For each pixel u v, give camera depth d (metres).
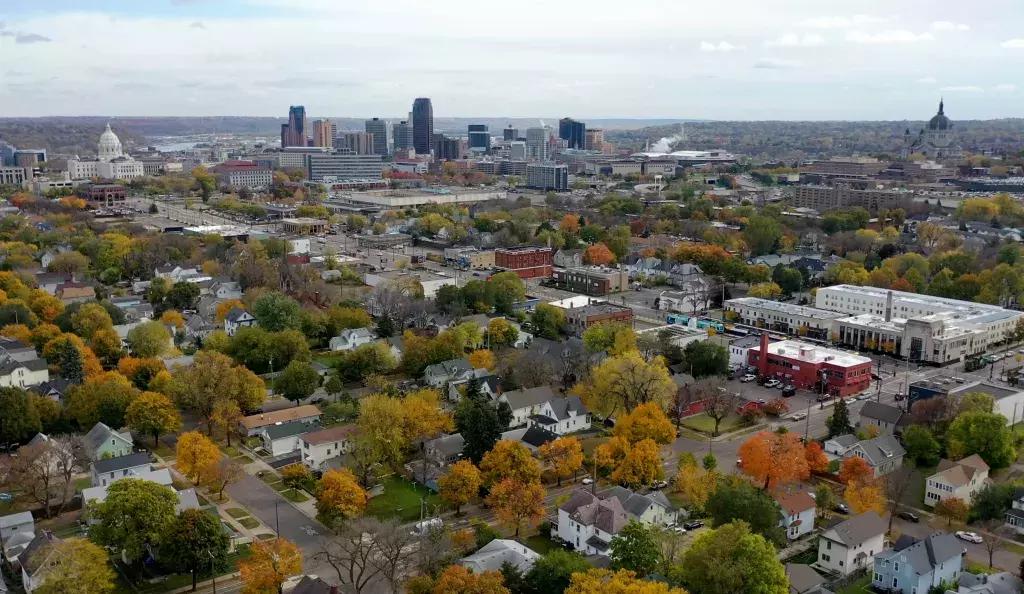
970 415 182.88
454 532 148.25
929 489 166.50
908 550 133.38
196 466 166.25
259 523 157.62
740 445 195.38
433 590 120.62
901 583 132.88
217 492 169.62
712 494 151.75
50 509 162.00
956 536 151.75
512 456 164.75
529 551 140.75
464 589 118.00
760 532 144.38
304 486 173.50
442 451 181.88
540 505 158.00
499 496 154.38
